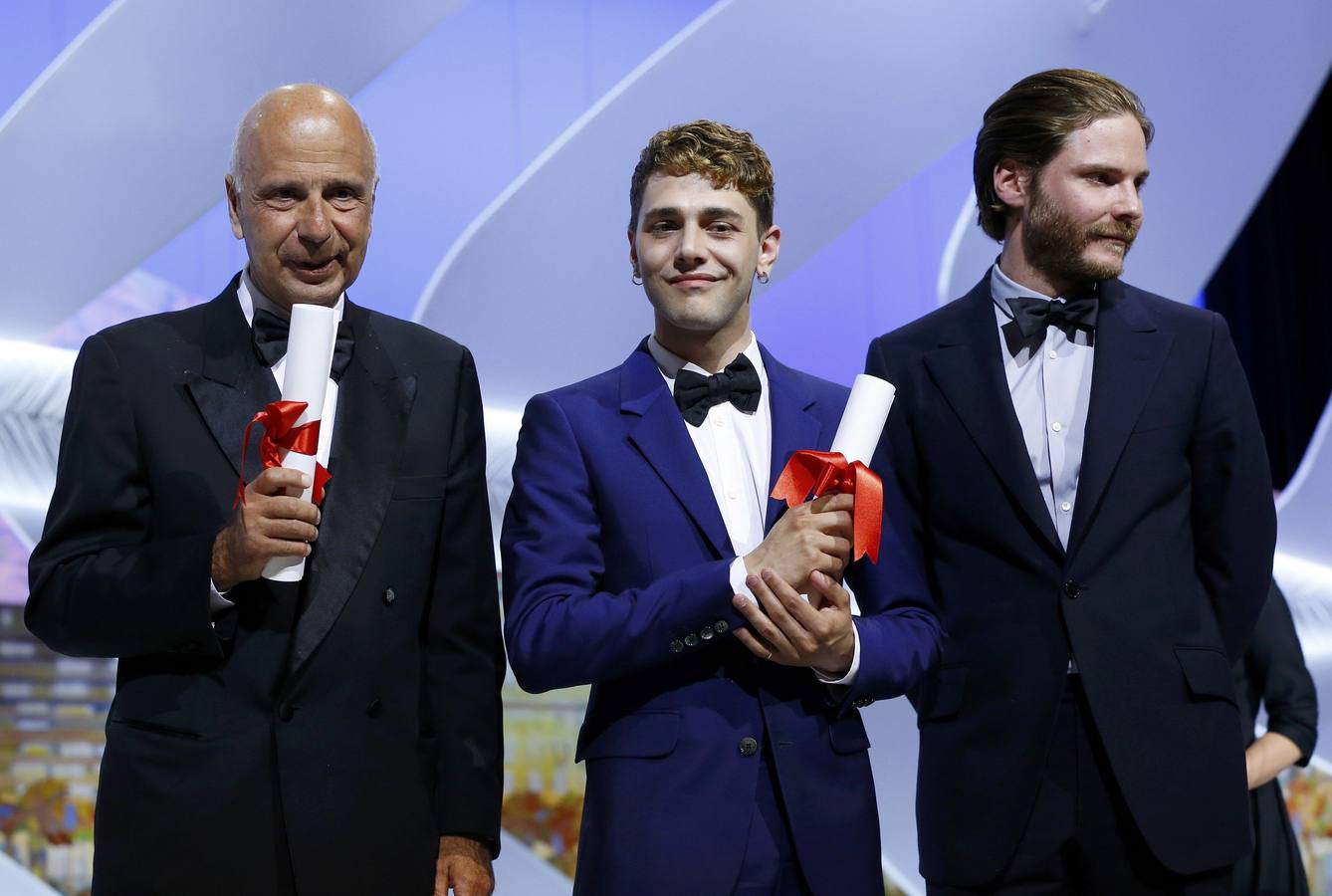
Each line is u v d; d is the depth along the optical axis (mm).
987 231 3369
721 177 2863
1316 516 6082
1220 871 2953
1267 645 4395
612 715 2770
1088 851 2957
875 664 2729
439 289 5102
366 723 2660
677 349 2996
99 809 2607
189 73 4949
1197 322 3184
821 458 2578
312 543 2691
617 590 2814
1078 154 3109
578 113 6055
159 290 5477
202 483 2656
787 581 2582
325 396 2553
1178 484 3057
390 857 2641
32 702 5035
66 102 4832
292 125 2721
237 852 2533
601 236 5273
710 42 5293
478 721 2881
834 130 5480
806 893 2695
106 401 2699
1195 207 5988
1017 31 5637
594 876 2666
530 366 5258
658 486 2842
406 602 2756
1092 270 3125
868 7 5449
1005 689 2990
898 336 3324
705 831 2639
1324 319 8125
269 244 2721
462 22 5875
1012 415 3088
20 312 4863
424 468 2836
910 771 5449
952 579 3105
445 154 5824
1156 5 5766
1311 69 5984
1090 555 2973
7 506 4762
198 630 2500
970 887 2975
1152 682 2941
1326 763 5973
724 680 2750
